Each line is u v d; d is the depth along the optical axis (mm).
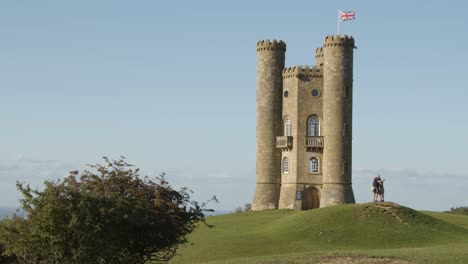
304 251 51750
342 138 88312
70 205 34688
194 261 48781
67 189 35188
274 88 92750
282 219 68375
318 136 89625
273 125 92500
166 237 38188
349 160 88812
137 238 37219
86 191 35938
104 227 35094
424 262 36469
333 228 58531
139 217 36719
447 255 38812
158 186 38656
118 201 36250
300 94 90562
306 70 90688
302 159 90000
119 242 36625
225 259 47781
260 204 91938
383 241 54938
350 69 89375
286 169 91312
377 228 57812
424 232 57125
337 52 88875
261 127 92875
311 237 57281
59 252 34969
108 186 37562
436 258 37625
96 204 35000
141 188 38438
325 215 62188
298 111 90438
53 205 34406
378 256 39031
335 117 88500
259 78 93500
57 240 34625
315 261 37969
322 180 89375
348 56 89188
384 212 61188
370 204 63281
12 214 36812
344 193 87938
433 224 60281
